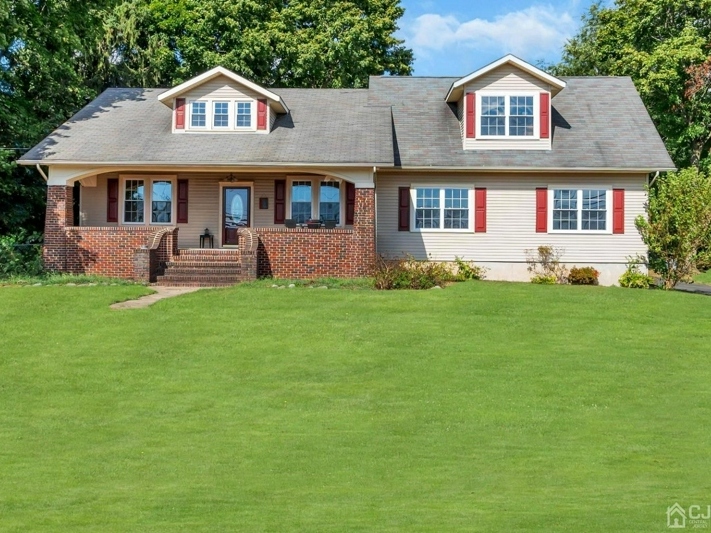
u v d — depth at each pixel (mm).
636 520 11211
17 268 31312
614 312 25547
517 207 33344
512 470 13711
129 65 48438
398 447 14938
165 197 34969
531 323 24031
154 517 11570
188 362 20453
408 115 36125
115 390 18547
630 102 36562
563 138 34250
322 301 26266
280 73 48875
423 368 19906
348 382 18953
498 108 33688
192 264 30812
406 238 33469
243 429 16031
